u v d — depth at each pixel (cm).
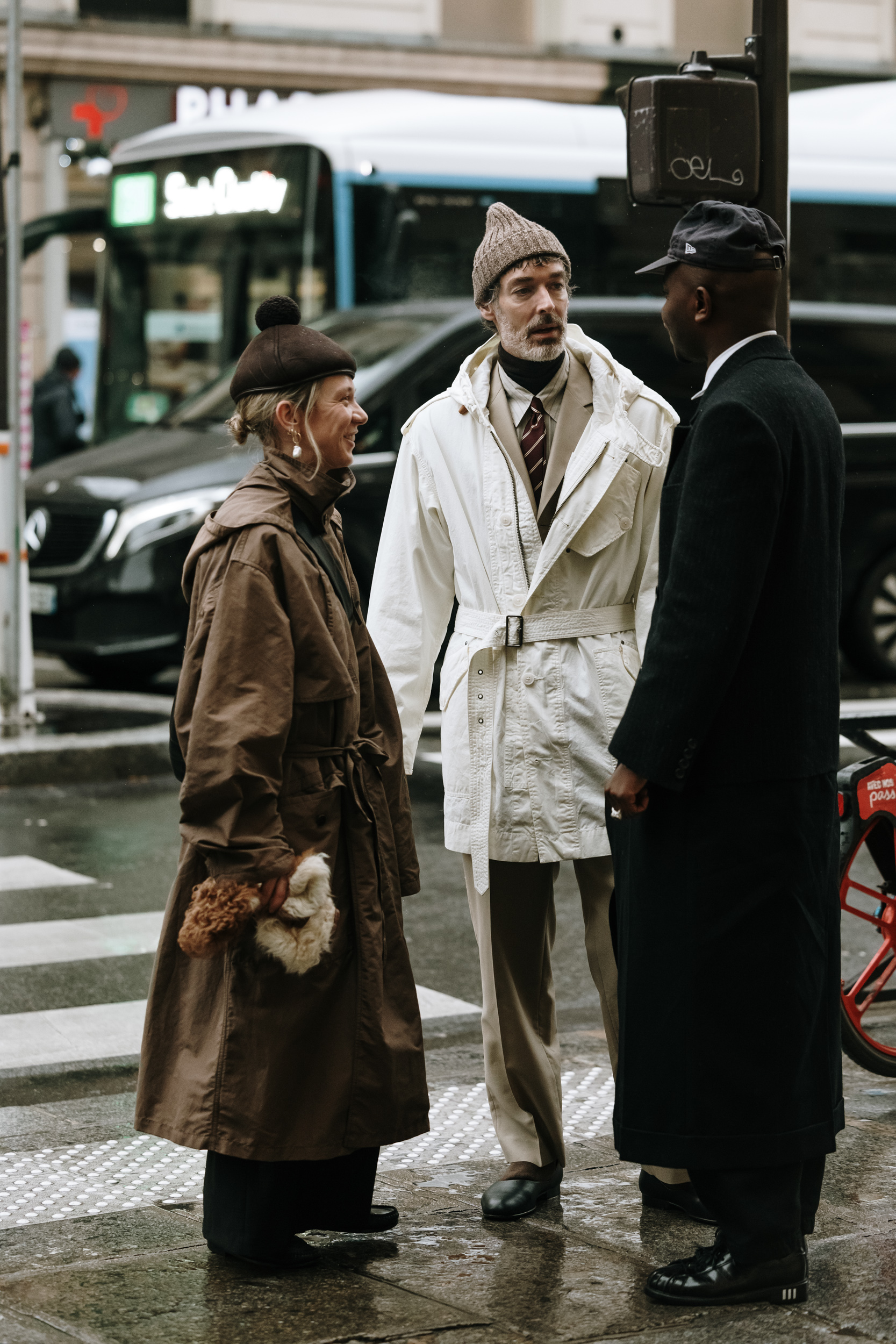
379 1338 397
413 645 511
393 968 450
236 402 450
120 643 1460
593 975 514
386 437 1456
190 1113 428
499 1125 497
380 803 453
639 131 677
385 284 1684
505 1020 495
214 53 2791
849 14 3153
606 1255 451
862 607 1603
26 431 1933
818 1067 423
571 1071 620
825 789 426
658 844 419
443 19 3005
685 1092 414
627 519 495
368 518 1443
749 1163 411
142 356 1902
